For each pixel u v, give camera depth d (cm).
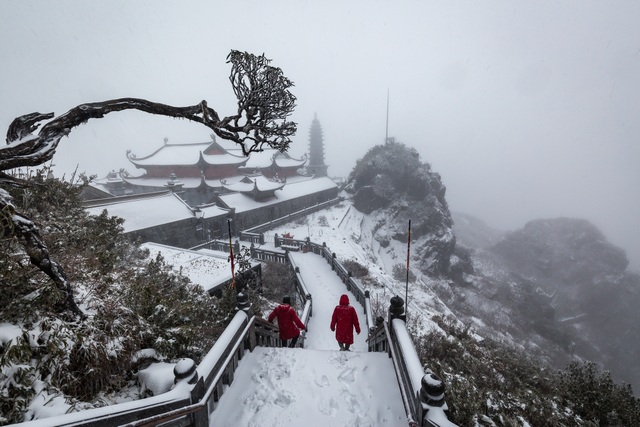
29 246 383
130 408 260
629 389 919
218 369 420
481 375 909
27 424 198
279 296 1761
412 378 349
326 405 433
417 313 1827
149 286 609
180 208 3142
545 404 785
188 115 438
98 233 891
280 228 4316
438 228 5669
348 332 712
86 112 390
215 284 1352
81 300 489
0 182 368
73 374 377
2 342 359
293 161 7338
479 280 5912
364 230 5397
